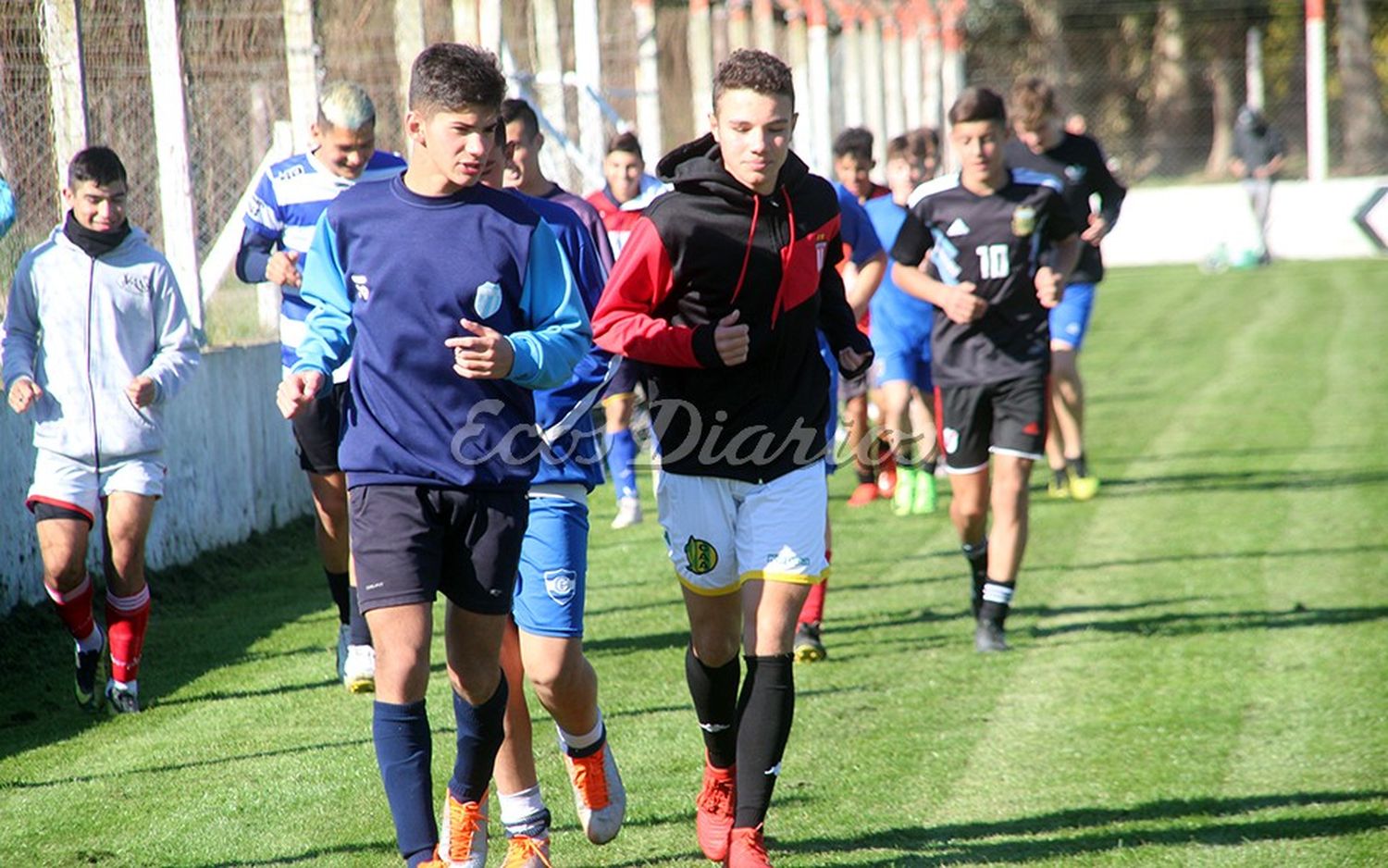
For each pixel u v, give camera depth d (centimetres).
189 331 2103
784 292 1462
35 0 2514
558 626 1452
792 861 1536
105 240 2052
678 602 2673
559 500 1467
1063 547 3172
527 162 1998
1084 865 1512
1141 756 1855
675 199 1456
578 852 1571
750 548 1462
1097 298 8494
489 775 1398
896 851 1556
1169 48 13038
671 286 1466
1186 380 5631
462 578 1338
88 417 2028
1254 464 4047
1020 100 3372
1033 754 1869
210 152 3156
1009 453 2330
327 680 2228
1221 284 8875
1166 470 4022
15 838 1602
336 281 1346
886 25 7681
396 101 3853
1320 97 10162
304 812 1675
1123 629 2494
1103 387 5581
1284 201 10294
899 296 3350
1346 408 4869
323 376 1302
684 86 5975
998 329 2325
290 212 2191
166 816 1667
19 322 2042
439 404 1312
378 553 1309
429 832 1293
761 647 1440
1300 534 3209
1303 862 1511
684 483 1488
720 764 1532
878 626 2547
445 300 1308
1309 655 2297
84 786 1772
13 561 2417
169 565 2853
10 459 2417
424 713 1324
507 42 4041
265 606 2741
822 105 6059
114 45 2775
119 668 2067
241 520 3183
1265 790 1727
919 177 3303
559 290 1359
